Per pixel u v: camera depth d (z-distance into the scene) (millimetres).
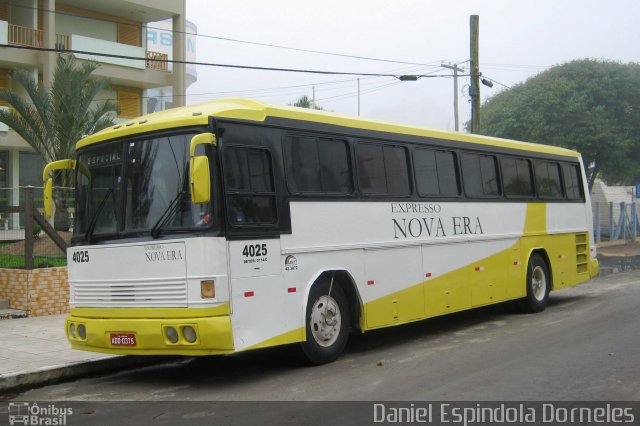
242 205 7727
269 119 8258
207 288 7258
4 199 14461
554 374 7848
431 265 10641
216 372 8766
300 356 8719
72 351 9680
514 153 13242
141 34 31719
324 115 9078
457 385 7449
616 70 32938
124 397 7613
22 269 12969
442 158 11281
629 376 7707
